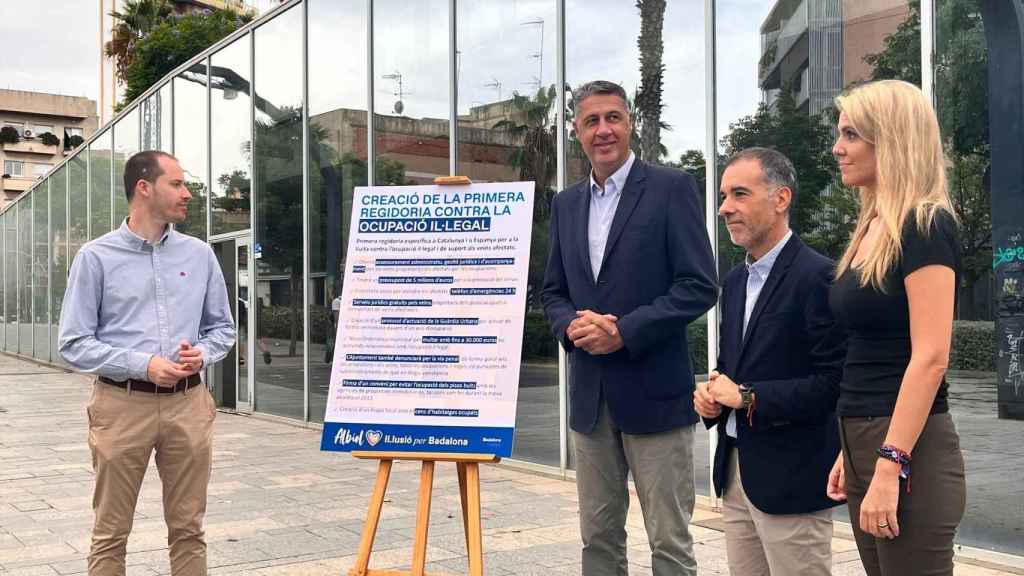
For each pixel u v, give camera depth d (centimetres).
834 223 537
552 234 342
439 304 362
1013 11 455
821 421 253
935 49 489
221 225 1254
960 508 205
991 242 467
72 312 335
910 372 200
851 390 217
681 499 309
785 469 253
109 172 1859
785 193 265
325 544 500
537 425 732
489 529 530
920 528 203
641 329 293
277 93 1113
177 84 1418
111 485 337
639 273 307
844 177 224
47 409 1297
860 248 220
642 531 520
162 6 3750
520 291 353
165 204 348
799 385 250
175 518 351
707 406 267
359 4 959
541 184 738
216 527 543
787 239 266
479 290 358
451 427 347
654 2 649
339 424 361
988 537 464
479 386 349
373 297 371
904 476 201
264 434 984
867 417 212
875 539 213
